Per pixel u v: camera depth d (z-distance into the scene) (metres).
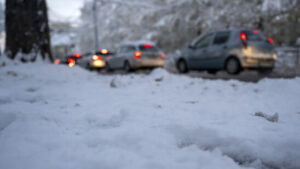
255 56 7.05
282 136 1.72
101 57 13.52
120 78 4.65
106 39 30.28
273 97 3.30
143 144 1.61
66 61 14.37
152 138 1.71
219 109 2.58
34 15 7.59
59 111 2.58
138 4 19.59
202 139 1.78
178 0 18.61
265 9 12.86
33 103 3.05
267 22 12.71
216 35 8.12
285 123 2.10
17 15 7.36
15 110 2.54
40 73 5.80
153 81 5.14
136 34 25.47
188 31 18.23
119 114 2.38
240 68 7.18
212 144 1.73
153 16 23.33
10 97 3.40
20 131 1.87
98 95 3.54
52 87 4.32
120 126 2.00
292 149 1.56
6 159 1.38
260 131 1.81
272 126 1.96
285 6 12.30
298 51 10.37
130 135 1.75
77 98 3.35
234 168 1.35
